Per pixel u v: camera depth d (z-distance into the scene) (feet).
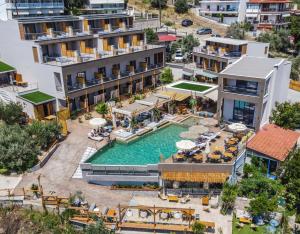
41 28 177.58
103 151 129.70
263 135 131.54
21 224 101.14
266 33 322.96
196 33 351.87
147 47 211.61
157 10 421.59
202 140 130.00
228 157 113.70
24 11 259.19
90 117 164.86
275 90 148.36
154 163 116.37
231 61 195.31
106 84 180.04
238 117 147.33
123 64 195.31
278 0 362.94
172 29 363.56
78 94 166.09
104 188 114.01
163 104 163.63
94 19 202.28
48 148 137.39
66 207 101.45
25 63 171.63
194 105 164.55
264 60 158.51
